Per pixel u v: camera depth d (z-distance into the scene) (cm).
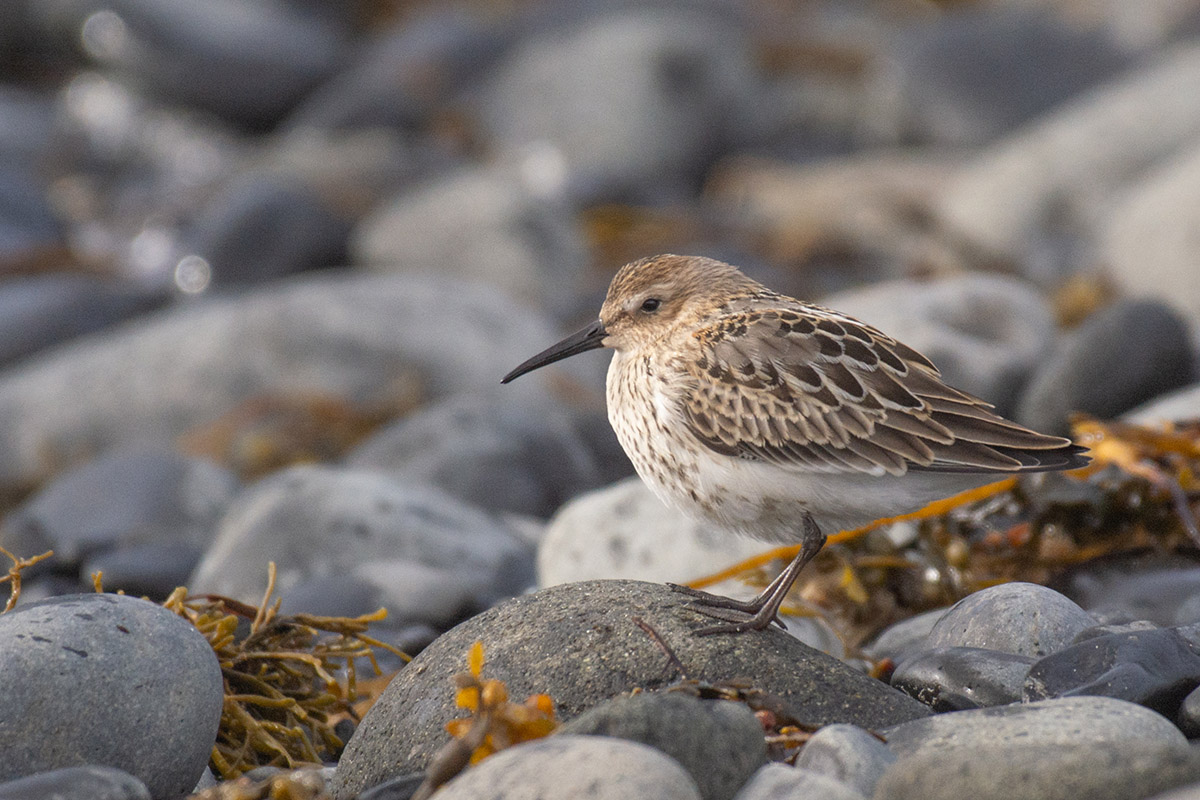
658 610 724
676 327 822
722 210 2667
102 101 3184
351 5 3716
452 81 3161
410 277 1786
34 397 1673
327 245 2336
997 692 675
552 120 2975
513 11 3669
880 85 3130
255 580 1052
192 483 1261
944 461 733
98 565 1099
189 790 667
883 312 1429
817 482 754
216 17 3228
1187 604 817
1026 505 957
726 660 689
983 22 3166
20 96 3250
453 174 2695
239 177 2822
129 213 2791
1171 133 2247
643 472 818
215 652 764
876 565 933
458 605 990
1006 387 1354
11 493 1644
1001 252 2245
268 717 773
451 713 670
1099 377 1241
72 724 632
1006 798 540
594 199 2680
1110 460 933
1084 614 747
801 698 671
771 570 945
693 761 568
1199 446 942
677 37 3034
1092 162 2255
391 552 1070
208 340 1673
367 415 1581
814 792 541
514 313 1733
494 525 1144
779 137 3195
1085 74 2995
